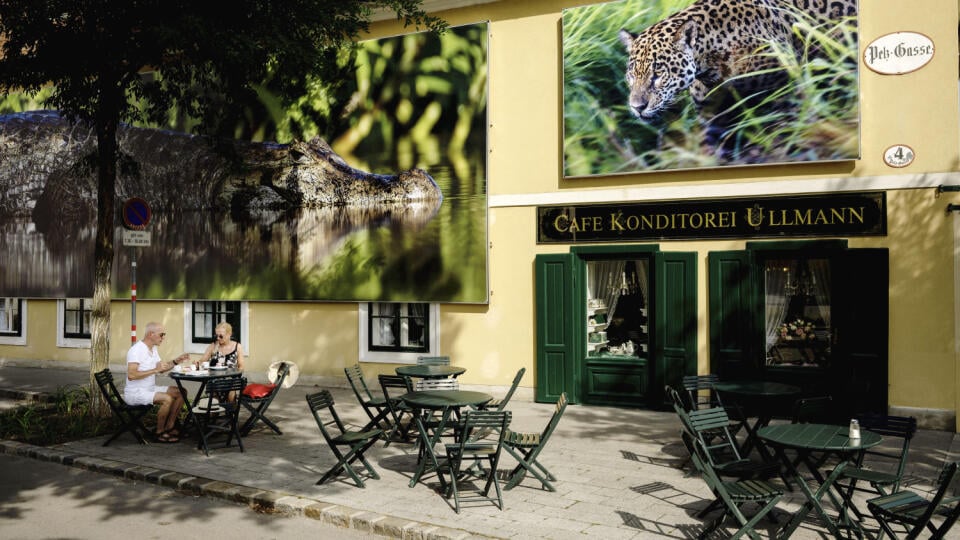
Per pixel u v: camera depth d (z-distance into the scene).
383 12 12.29
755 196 10.03
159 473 7.27
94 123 10.16
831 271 9.84
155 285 14.09
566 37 10.96
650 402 10.63
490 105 11.58
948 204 9.14
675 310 10.43
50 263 15.33
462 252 11.63
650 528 5.67
